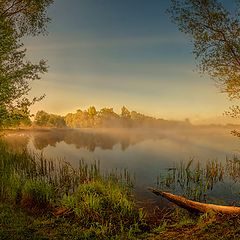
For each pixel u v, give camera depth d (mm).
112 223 12523
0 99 18953
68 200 14086
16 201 14961
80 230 11500
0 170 19844
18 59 20203
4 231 10602
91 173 20781
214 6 14547
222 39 14812
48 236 10680
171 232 11164
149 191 18641
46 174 22844
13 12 21609
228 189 19422
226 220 10906
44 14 22547
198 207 13320
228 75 14961
